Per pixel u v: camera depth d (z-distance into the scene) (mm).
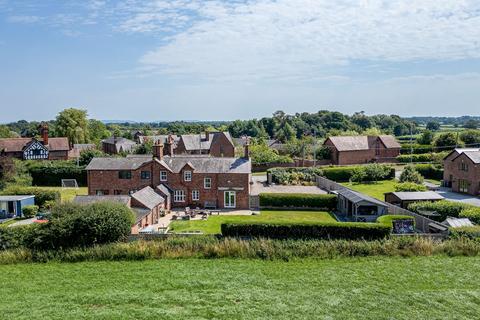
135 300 20203
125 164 54438
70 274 25500
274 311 18906
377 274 25250
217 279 24078
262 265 27188
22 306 19516
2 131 144750
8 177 64875
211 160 54750
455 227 33594
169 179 53250
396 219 37781
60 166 76938
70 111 127438
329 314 18672
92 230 30250
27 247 29938
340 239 32125
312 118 195500
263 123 186500
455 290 22078
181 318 17906
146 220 42000
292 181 72688
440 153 92312
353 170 78812
